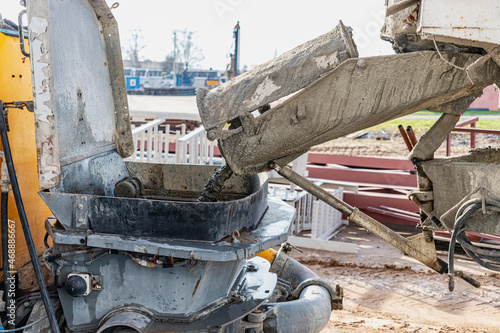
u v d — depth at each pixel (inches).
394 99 144.6
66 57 154.3
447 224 164.2
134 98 1096.8
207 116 148.4
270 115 147.7
